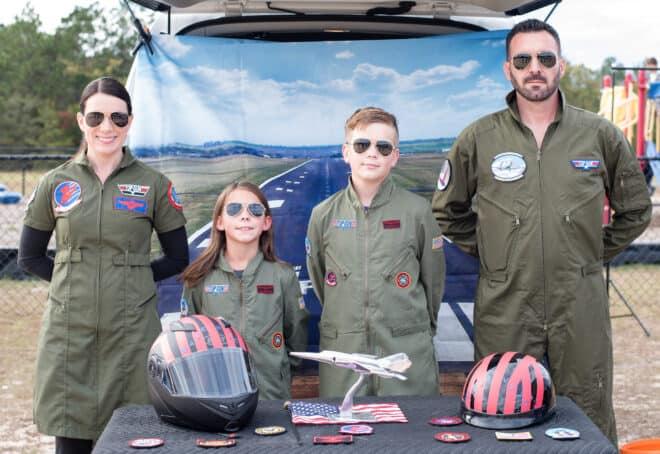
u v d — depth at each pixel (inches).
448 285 165.8
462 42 166.9
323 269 146.5
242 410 101.4
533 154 143.9
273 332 141.8
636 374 263.1
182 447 96.3
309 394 159.9
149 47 164.1
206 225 165.5
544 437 97.7
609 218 185.6
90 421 139.9
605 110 430.0
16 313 339.9
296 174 167.0
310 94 166.9
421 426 102.7
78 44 1648.6
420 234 141.9
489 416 101.3
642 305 354.9
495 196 145.6
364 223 140.3
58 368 139.6
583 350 143.0
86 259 140.1
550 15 171.5
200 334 106.1
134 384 140.9
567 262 141.9
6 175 751.7
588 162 143.9
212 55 165.5
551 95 142.9
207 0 170.7
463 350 165.6
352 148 136.9
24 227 144.3
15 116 1617.9
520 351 144.5
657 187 512.4
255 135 166.6
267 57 166.1
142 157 164.2
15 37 1647.4
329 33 181.5
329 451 94.4
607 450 94.5
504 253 144.6
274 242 166.7
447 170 151.4
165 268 148.8
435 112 167.3
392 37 182.1
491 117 149.0
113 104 139.4
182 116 165.0
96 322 139.3
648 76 403.9
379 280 138.7
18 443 201.2
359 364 105.3
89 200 140.3
